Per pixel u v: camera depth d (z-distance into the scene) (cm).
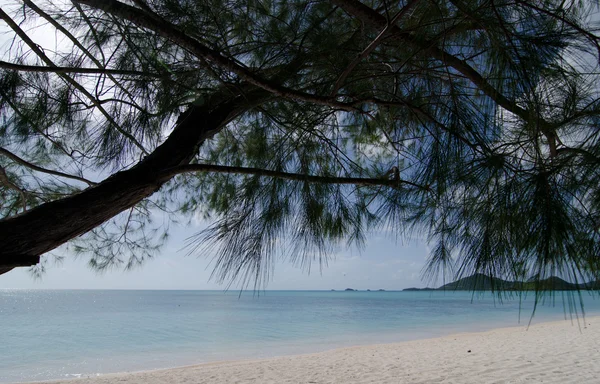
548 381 704
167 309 4222
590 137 111
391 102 189
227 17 189
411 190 174
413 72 180
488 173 118
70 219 163
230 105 217
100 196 171
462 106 147
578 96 122
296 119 222
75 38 195
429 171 142
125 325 2450
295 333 2014
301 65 202
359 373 848
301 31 196
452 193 134
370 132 262
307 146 225
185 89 200
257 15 195
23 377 1020
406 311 3994
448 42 158
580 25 131
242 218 171
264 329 2220
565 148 117
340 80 185
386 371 855
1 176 258
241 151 293
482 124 133
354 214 215
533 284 98
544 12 128
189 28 177
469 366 866
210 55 172
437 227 142
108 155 235
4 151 237
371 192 226
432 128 166
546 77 126
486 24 132
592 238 101
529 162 117
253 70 200
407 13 175
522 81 122
